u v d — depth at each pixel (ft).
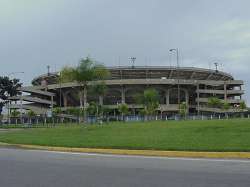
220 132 84.84
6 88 312.91
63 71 147.95
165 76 470.80
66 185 35.14
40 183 36.32
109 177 39.42
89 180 37.78
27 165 50.08
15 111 399.65
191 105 482.69
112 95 460.96
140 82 442.09
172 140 76.33
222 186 33.55
